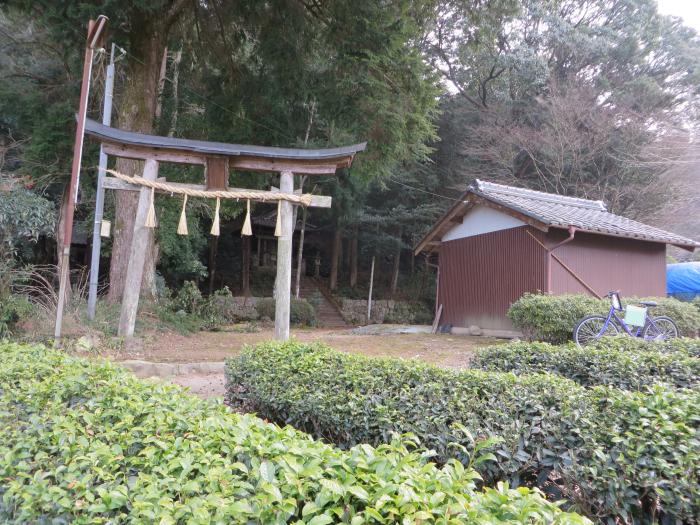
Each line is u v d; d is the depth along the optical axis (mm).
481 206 11961
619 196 18203
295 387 3492
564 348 5047
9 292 7246
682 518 2119
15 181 7801
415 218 20922
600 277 10539
